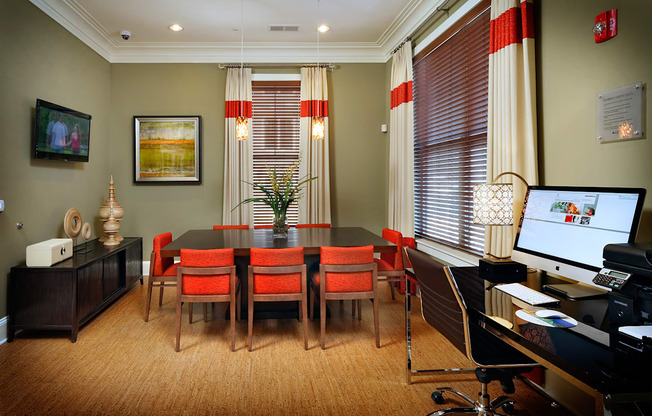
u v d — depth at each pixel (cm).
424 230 438
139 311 366
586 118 207
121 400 212
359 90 513
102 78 466
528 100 241
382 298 409
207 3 376
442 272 162
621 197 156
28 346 285
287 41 478
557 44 227
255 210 513
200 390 222
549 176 236
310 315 342
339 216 517
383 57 512
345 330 316
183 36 456
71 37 395
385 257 370
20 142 315
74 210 356
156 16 403
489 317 144
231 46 483
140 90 491
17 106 312
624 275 141
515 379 242
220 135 499
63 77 380
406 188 431
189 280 276
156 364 255
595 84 201
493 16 274
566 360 109
